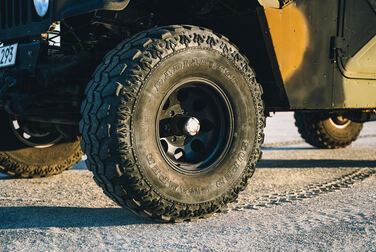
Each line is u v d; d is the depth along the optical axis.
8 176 4.24
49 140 4.12
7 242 2.22
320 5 3.31
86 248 2.14
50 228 2.46
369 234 2.37
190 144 2.80
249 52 3.33
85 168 4.86
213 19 3.29
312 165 5.13
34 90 2.99
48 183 3.91
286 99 3.19
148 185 2.45
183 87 2.68
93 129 2.43
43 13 2.85
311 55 3.29
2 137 3.83
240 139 2.84
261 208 2.98
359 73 3.66
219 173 2.73
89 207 3.01
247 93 2.87
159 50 2.51
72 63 3.02
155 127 2.51
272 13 2.99
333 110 4.04
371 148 6.83
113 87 2.41
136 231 2.43
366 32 3.65
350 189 3.67
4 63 3.15
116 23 3.20
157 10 3.34
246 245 2.19
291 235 2.35
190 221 2.64
